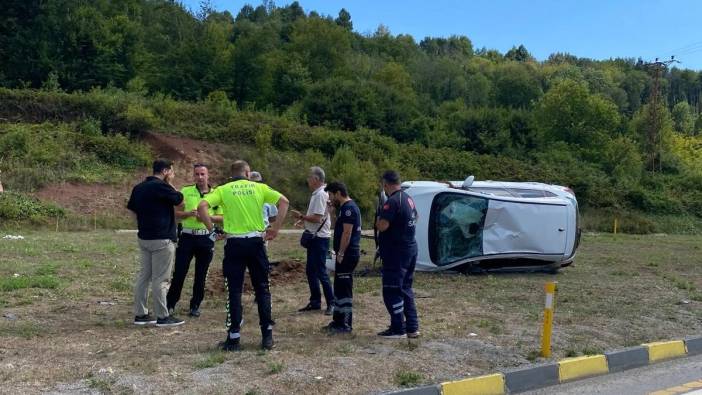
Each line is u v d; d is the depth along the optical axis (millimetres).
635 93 111625
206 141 33625
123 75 45250
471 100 85125
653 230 38375
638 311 9812
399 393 5598
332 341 7305
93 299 9227
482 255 13078
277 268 12391
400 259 7492
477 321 8672
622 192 43500
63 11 44531
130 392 5234
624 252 20641
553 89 58062
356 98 46562
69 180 25938
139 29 48031
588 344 7691
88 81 42438
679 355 8016
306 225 9016
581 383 6707
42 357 6215
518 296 10734
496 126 49750
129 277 11125
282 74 54312
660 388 6535
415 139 47406
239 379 5699
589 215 39469
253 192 6891
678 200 44281
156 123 32812
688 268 16250
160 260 7734
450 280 12367
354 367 6250
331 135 37781
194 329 7707
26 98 31219
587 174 45719
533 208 13367
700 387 6586
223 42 53625
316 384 5695
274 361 6293
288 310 9117
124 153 29234
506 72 97625
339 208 7906
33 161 26156
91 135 29766
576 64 132250
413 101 56406
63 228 22094
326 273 8938
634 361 7492
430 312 9242
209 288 10445
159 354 6461
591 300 10586
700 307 10312
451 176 39719
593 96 57312
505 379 6281
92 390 5266
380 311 9164
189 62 50469
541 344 7445
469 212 13180
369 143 38875
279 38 73188
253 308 9164
